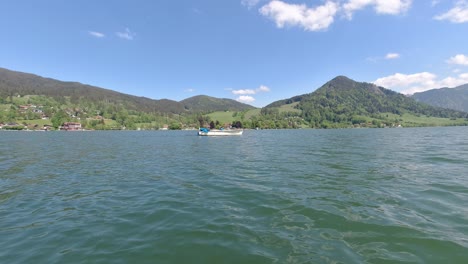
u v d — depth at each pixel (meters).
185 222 7.39
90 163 20.61
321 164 17.97
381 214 7.62
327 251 5.53
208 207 8.75
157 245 5.97
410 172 14.05
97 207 8.96
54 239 6.36
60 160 22.66
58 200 9.91
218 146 38.53
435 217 7.27
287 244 5.90
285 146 35.44
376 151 25.92
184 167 18.08
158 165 19.25
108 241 6.22
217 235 6.46
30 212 8.50
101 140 57.88
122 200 9.83
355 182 11.97
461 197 9.09
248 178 13.64
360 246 5.71
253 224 7.14
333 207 8.38
